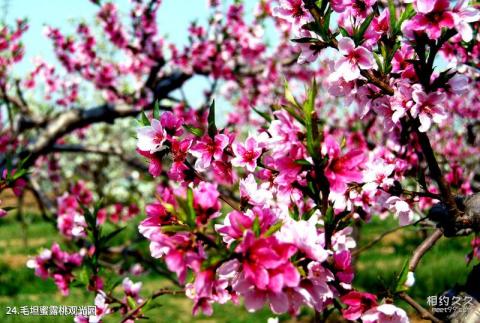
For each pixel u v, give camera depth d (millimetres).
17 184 2959
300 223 1272
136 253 5109
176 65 7051
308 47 1774
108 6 6547
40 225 20047
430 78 1670
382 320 1378
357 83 1732
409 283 1454
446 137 5652
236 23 7148
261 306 1150
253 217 1297
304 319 8156
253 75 7898
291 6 1768
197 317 8609
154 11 6246
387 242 12664
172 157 1709
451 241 11266
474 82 3252
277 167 1336
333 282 1395
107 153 6465
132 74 7375
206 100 7195
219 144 1723
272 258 1114
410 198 1998
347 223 1427
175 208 1386
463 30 1465
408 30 1535
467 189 4035
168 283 11125
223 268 1152
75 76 7945
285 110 1338
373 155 2652
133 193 14195
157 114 1723
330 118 10516
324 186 1332
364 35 1683
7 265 12711
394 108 1665
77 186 8359
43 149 5809
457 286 1886
